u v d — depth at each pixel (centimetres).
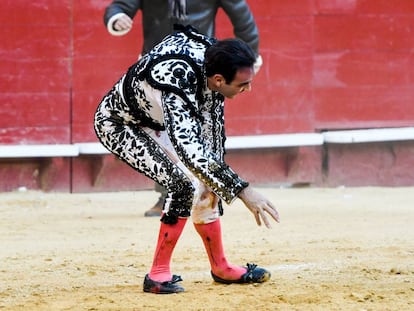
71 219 1689
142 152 952
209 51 904
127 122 959
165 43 927
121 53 2172
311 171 2288
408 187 2322
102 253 1277
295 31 2259
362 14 2302
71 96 2155
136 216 1734
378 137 2278
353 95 2303
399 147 2334
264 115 2245
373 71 2312
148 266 1164
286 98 2258
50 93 2145
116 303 926
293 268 1120
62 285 1036
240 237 1426
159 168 948
